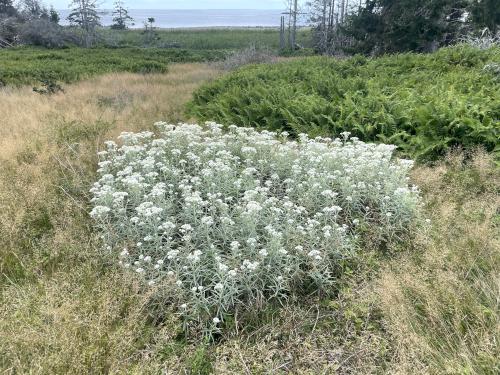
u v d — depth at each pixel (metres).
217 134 6.12
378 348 2.74
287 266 3.33
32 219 4.23
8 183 4.93
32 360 2.41
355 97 7.82
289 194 4.43
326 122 7.20
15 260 3.65
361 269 3.55
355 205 4.34
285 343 2.89
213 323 2.99
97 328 2.64
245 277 3.23
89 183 5.14
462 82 8.55
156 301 3.17
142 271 3.21
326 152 4.88
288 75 10.68
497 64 9.32
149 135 5.77
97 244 3.68
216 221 3.99
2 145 6.39
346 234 4.05
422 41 18.97
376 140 6.58
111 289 3.03
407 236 3.95
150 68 19.28
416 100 7.18
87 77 15.76
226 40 47.12
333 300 3.32
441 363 2.50
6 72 14.95
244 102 8.66
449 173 5.22
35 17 37.69
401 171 4.61
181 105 10.49
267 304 3.21
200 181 4.57
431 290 3.01
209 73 17.69
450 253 3.47
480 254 3.50
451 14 19.45
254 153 5.19
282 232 3.71
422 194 4.84
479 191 4.86
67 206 4.33
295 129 7.16
